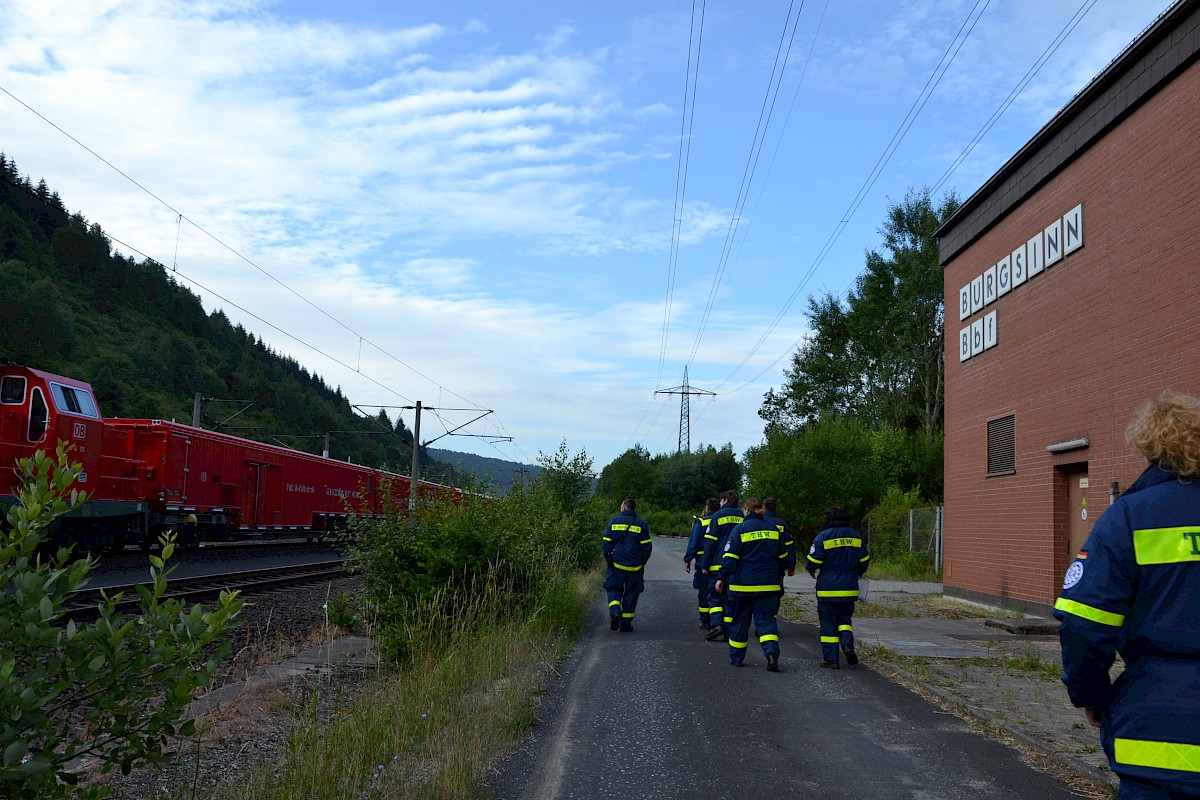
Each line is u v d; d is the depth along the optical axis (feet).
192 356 346.33
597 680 28.96
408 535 37.19
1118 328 40.40
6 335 273.13
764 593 31.63
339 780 16.58
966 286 60.34
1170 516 8.47
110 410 258.37
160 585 11.69
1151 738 8.11
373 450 312.29
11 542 10.32
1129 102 39.17
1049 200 47.73
